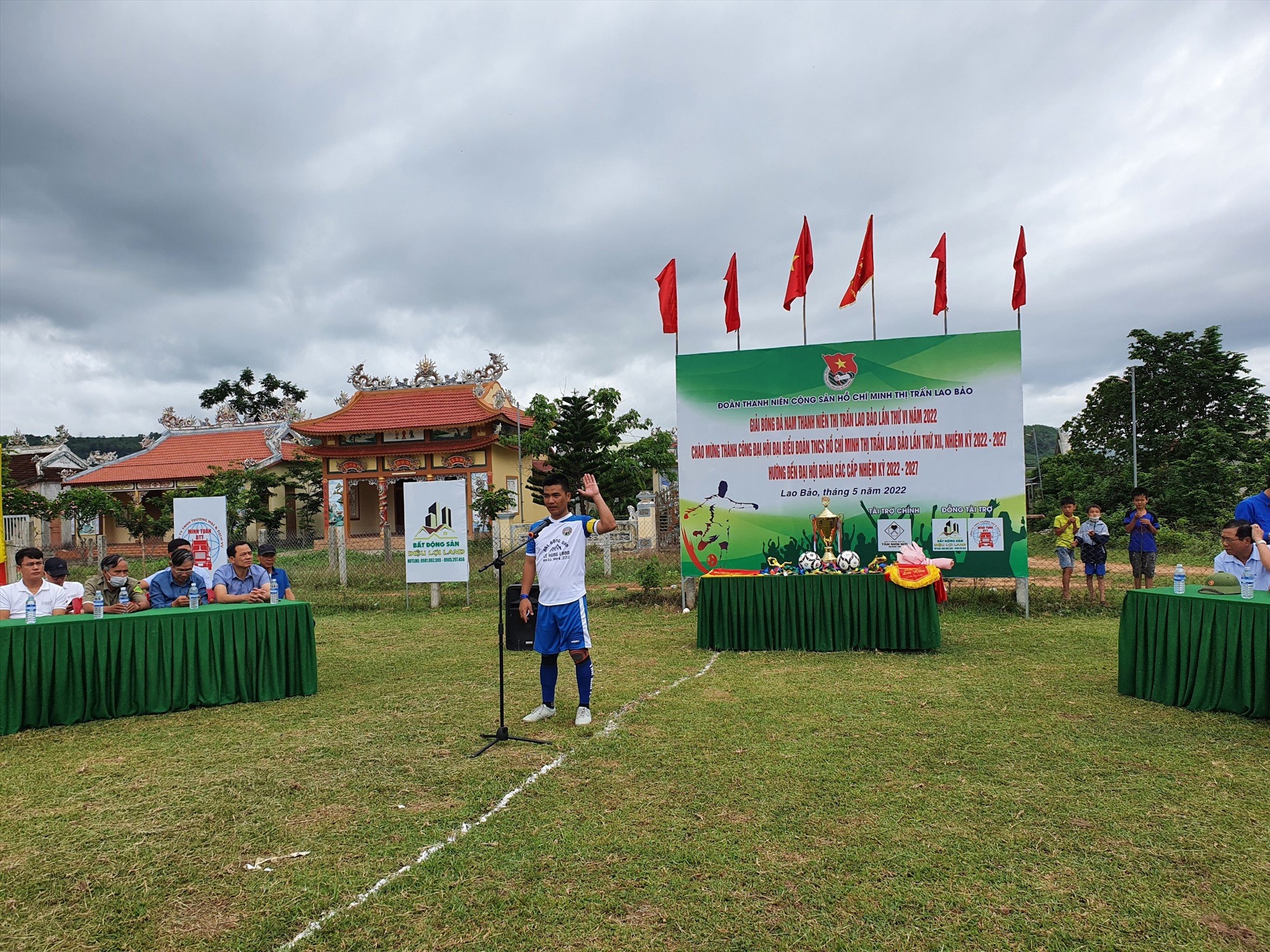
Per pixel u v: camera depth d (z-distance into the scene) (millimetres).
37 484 34125
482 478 26672
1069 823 3420
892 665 6879
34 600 6086
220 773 4336
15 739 5062
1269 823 3402
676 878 2996
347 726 5266
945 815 3527
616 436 24359
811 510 10305
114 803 3912
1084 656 7137
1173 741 4535
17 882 3080
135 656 5652
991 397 9781
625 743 4711
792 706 5508
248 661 6047
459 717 5449
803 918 2699
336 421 27656
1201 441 21109
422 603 12625
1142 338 23047
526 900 2855
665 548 21984
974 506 9820
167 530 27891
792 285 10414
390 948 2578
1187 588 5684
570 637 5125
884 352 10078
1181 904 2754
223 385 50812
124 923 2766
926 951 2504
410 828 3521
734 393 10547
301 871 3133
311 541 28094
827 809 3621
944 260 9992
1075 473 23516
